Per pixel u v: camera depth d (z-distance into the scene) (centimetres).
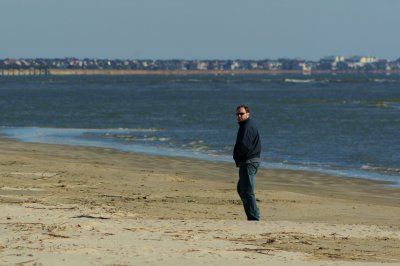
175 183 4812
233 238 2738
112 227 2895
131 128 11475
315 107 18150
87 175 5056
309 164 6850
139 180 4900
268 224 3106
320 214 3709
